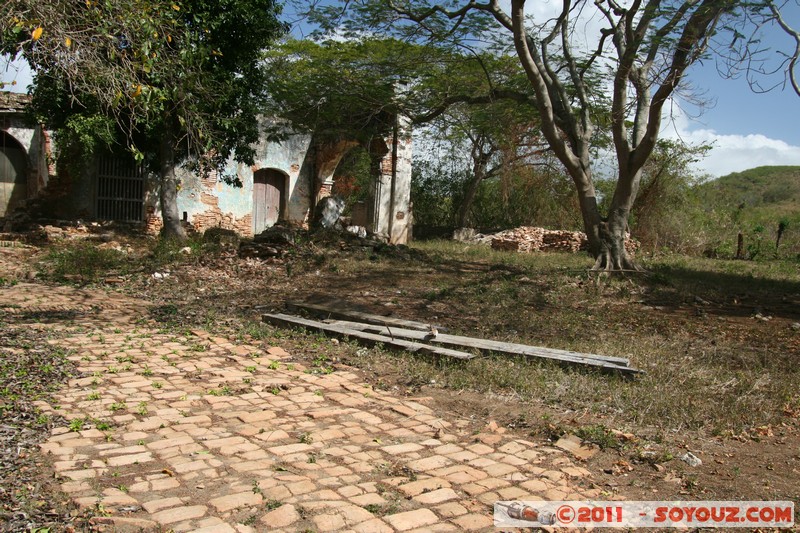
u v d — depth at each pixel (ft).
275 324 29.68
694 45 40.73
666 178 86.22
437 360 23.27
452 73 61.26
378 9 50.90
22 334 24.53
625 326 32.19
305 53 64.64
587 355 22.74
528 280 45.50
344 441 15.25
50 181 58.65
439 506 11.94
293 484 12.53
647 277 48.78
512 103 63.93
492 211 104.27
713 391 20.36
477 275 47.29
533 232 78.95
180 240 52.47
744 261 79.46
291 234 51.44
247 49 49.75
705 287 46.70
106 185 61.93
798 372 23.44
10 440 14.01
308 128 65.77
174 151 53.72
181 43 22.16
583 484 13.44
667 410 18.35
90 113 47.16
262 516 11.12
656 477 14.03
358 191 100.01
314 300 35.76
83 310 30.86
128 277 40.81
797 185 202.80
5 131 61.46
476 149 93.20
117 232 58.18
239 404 17.79
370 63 58.44
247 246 47.57
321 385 20.13
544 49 53.67
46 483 12.02
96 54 18.76
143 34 19.58
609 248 51.24
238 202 69.56
